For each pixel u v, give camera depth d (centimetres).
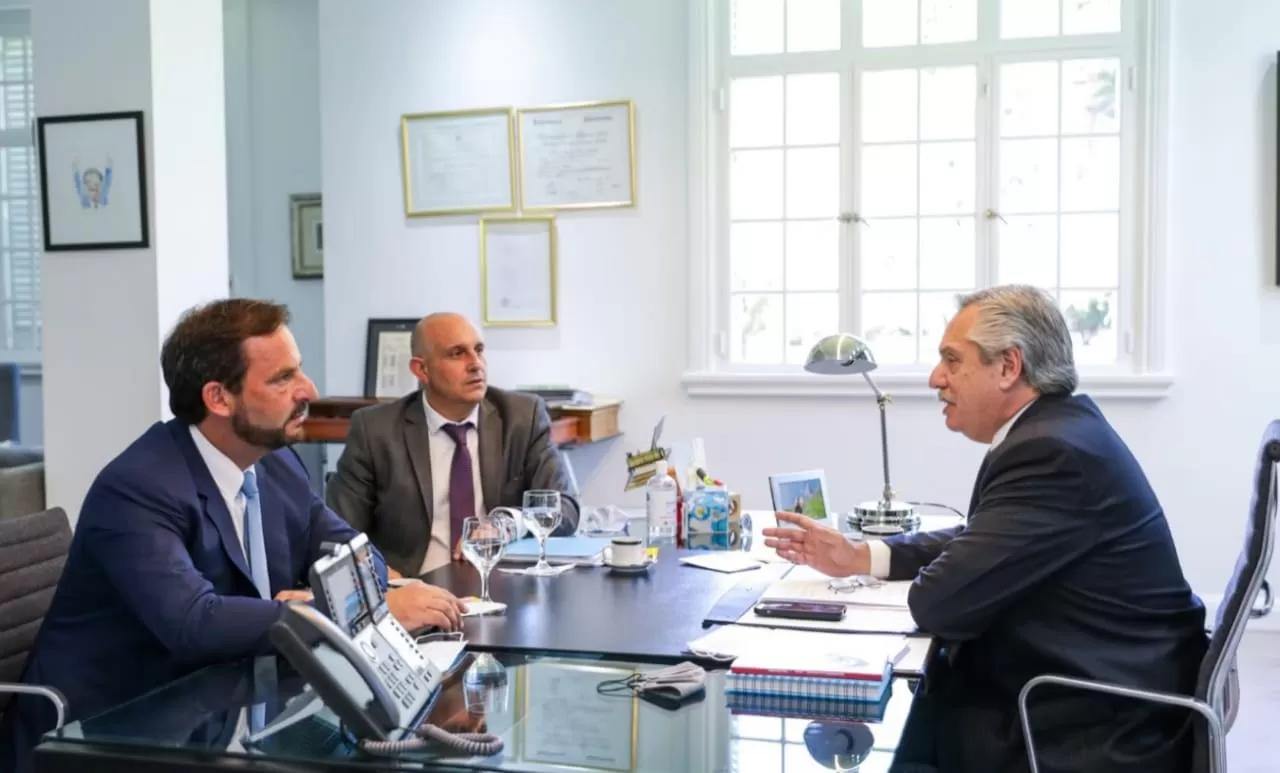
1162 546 172
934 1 439
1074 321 431
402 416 279
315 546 211
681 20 450
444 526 275
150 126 367
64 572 177
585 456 466
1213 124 410
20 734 175
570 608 186
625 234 459
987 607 166
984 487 178
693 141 448
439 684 145
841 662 144
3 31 583
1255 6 405
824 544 203
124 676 173
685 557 233
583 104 459
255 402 174
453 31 473
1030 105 432
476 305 476
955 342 186
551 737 126
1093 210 427
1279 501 158
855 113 444
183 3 379
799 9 450
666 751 122
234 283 545
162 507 169
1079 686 156
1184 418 416
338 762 120
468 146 472
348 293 489
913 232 443
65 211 377
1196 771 154
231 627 158
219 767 122
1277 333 408
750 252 457
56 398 382
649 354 459
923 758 170
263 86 539
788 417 446
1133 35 418
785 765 117
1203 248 412
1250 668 371
